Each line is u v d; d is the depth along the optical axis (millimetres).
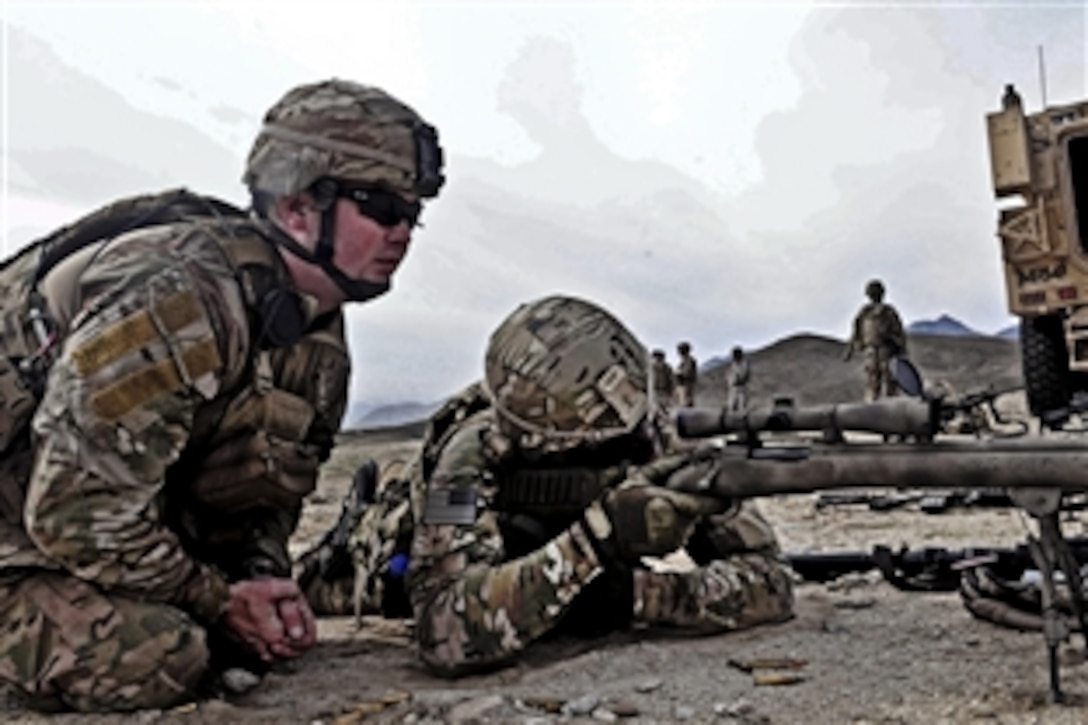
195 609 2891
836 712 2537
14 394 2740
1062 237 8273
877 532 7000
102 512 2580
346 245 2939
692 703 2689
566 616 3631
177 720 2707
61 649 2689
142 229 2902
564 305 3264
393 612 4160
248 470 3043
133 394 2582
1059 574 3537
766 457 2795
